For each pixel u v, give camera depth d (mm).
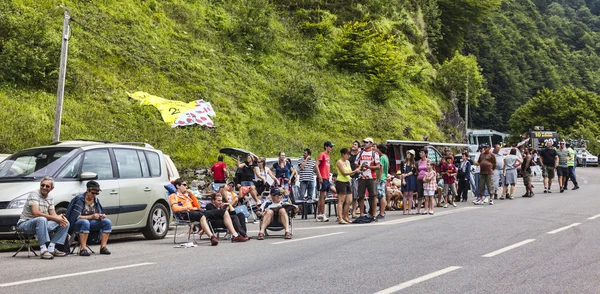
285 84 44938
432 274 8820
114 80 34125
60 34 33281
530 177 26328
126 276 8977
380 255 10750
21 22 30922
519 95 113750
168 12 43688
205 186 29047
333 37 54000
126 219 14516
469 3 76938
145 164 15594
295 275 8875
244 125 37562
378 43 53781
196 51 41781
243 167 21438
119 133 29812
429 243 12219
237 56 44469
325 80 48875
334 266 9641
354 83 50812
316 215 20094
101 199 13898
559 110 96688
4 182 13141
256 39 46781
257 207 20266
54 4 35594
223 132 35000
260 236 14039
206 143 32781
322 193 18500
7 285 8352
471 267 9422
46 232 11602
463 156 26406
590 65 147500
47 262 10977
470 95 64250
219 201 14492
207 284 8250
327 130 43406
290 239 13812
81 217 12031
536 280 8391
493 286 7984
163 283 8352
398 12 65000
